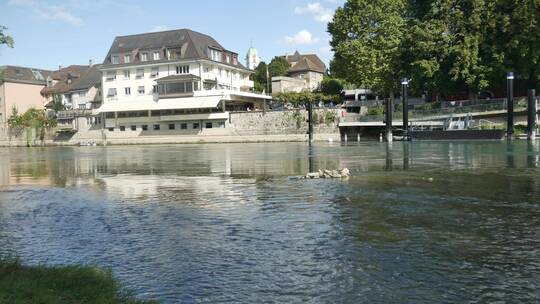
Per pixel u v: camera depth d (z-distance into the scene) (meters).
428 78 66.69
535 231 12.83
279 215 15.96
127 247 12.30
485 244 11.67
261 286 9.17
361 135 82.12
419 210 16.08
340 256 10.96
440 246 11.59
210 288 9.12
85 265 10.53
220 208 17.67
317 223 14.51
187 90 96.19
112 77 105.00
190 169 34.94
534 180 22.92
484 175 25.39
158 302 8.18
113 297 8.15
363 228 13.66
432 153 42.09
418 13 72.19
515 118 62.19
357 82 76.62
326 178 25.86
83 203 20.20
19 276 8.73
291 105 97.31
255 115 88.75
